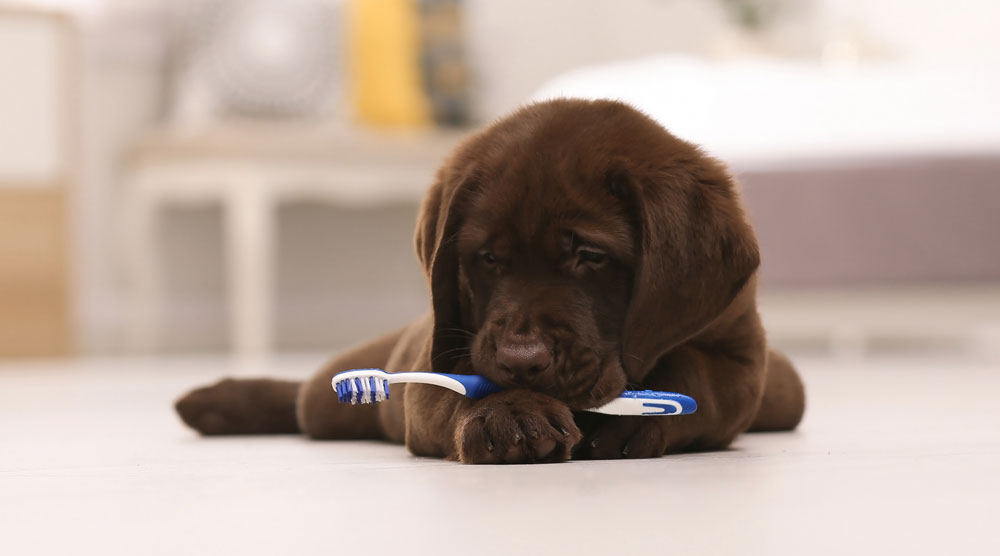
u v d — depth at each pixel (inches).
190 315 336.8
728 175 85.6
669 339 80.2
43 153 287.3
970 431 105.3
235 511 56.6
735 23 384.2
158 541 48.8
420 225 94.5
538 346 77.2
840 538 48.0
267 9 321.4
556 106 91.9
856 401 147.3
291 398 115.4
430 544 47.1
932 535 48.9
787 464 75.1
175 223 334.6
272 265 356.2
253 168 299.9
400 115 338.0
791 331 254.8
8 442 108.7
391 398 99.1
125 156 329.1
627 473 69.5
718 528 50.2
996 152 238.2
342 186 314.2
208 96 315.3
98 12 321.7
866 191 240.1
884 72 254.7
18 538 50.3
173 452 95.5
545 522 51.7
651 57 414.3
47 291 290.4
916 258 239.8
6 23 281.1
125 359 309.6
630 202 83.0
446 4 352.2
